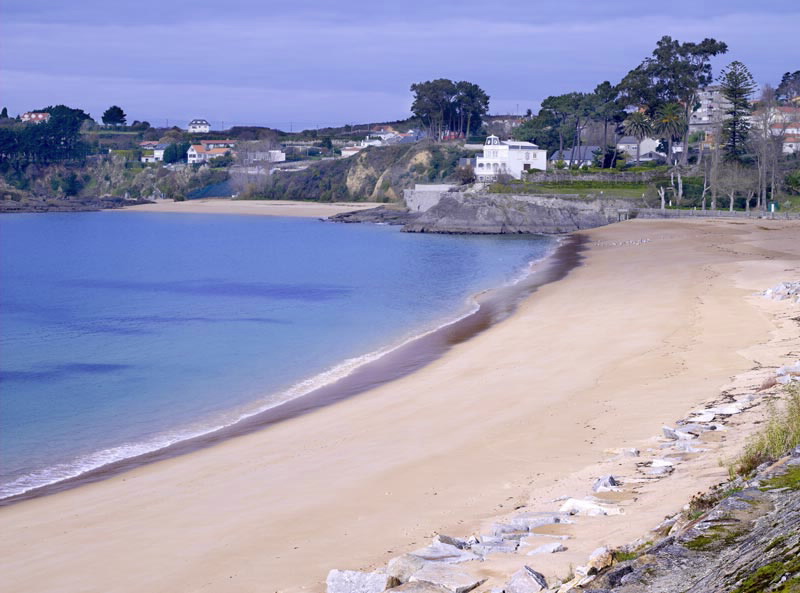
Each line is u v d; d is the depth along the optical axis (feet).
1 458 87.45
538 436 77.25
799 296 142.41
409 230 470.80
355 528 58.23
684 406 80.64
